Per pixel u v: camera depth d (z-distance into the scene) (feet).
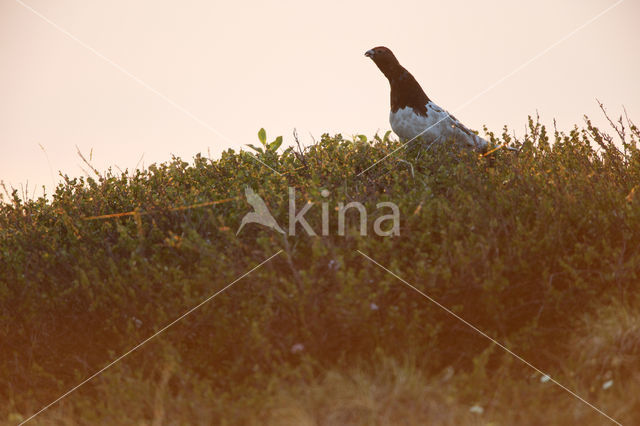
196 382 35.35
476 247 39.58
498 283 37.58
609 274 38.60
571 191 46.47
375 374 34.42
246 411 32.42
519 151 58.18
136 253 44.32
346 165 57.52
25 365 40.86
